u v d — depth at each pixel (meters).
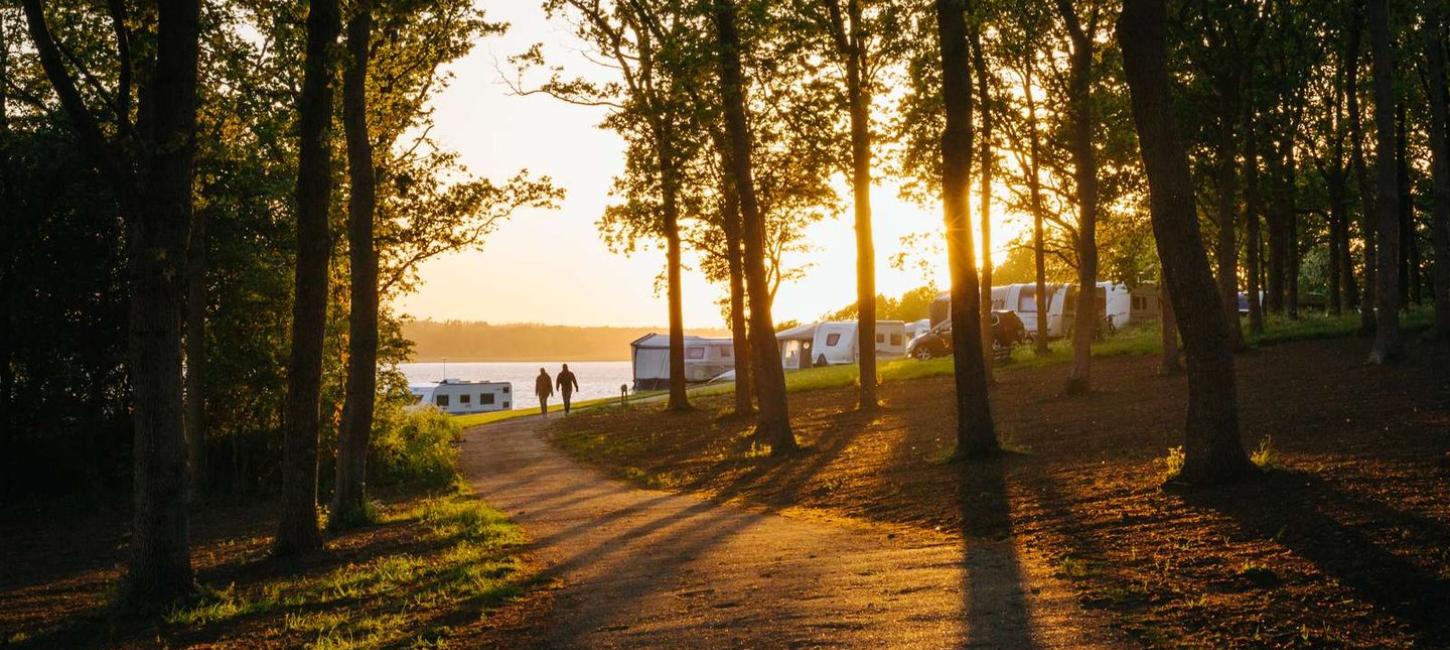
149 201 9.91
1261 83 26.97
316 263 12.75
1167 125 10.87
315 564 12.04
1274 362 23.52
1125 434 16.22
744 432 25.92
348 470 15.98
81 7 12.52
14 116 22.06
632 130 24.05
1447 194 22.86
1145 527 9.16
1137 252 34.03
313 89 12.21
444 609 8.59
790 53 19.88
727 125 22.45
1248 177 29.75
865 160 25.72
